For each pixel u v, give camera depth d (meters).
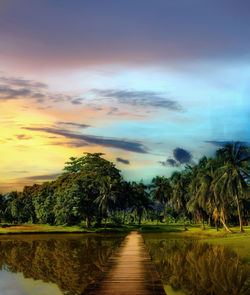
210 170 54.62
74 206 73.69
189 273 17.78
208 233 51.91
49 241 44.28
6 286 16.45
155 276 15.47
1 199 111.50
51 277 18.56
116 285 13.70
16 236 56.38
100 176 77.88
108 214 80.88
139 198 89.44
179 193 75.44
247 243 31.70
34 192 93.75
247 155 46.44
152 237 49.56
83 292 12.58
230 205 61.25
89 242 41.88
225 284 15.07
